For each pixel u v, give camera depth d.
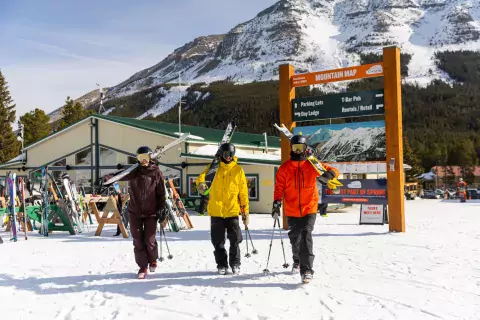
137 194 6.16
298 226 5.86
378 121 11.15
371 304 4.79
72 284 5.87
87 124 29.42
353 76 11.26
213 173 6.29
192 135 28.20
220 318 4.40
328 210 23.81
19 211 11.88
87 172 29.42
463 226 12.45
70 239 10.78
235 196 6.24
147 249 6.29
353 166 11.48
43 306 4.93
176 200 13.12
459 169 93.06
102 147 29.06
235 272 6.29
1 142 57.50
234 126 6.38
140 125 27.61
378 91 11.02
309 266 5.70
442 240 9.39
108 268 6.90
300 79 12.07
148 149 6.18
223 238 6.29
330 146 11.74
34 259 7.83
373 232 11.01
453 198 45.00
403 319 4.31
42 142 30.98
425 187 85.62
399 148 10.78
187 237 10.70
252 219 17.23
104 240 10.51
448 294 5.16
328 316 4.41
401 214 10.85
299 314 4.48
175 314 4.55
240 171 6.28
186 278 6.05
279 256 7.61
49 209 11.88
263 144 32.31
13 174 10.84
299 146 5.85
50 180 12.34
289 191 5.89
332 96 11.63
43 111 61.91
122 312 4.62
